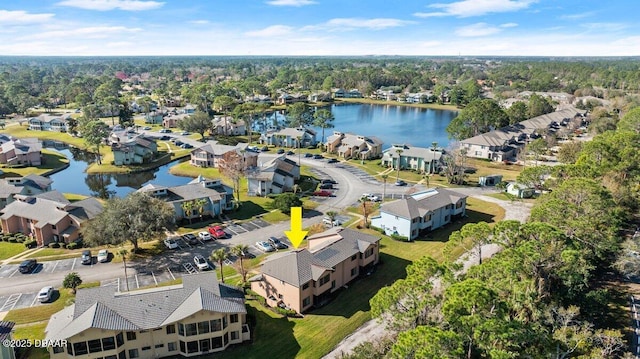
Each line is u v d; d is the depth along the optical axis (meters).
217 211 77.94
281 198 80.94
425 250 65.25
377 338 44.25
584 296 48.34
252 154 112.62
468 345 35.66
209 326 41.97
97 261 60.62
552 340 38.00
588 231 52.72
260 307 50.19
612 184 68.94
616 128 129.25
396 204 71.38
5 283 54.62
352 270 56.06
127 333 40.69
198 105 194.25
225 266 59.34
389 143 150.00
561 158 107.94
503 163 118.94
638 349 41.50
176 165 120.00
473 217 78.62
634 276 55.72
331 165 116.81
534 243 46.59
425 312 39.94
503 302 36.94
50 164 117.69
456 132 140.00
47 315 47.78
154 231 61.66
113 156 122.38
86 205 70.44
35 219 66.94
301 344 43.72
